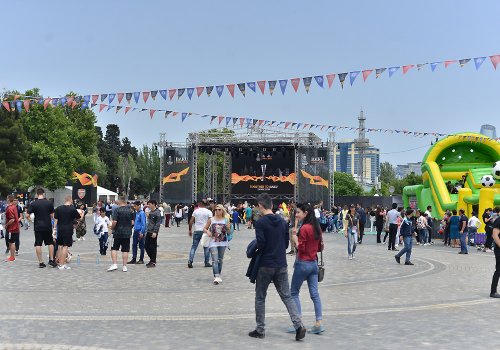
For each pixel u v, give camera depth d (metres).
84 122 61.62
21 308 10.10
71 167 58.38
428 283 13.85
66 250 15.84
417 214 28.84
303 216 8.76
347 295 11.97
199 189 81.94
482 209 28.34
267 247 8.16
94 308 10.20
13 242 17.92
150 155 101.00
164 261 18.42
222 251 13.76
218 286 13.07
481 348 7.53
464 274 15.80
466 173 34.97
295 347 7.59
